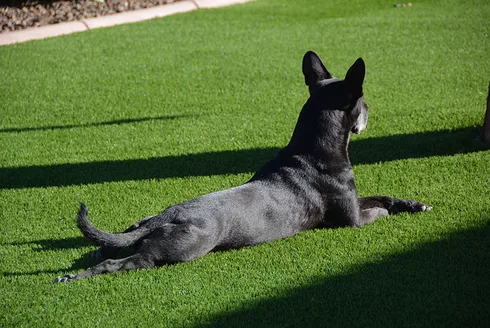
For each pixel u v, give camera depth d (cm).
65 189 606
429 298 388
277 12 1269
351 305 386
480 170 592
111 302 404
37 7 1273
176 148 692
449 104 762
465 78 851
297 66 941
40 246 495
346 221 493
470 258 434
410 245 459
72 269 456
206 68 951
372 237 476
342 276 421
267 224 463
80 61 1007
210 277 428
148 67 966
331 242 469
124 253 473
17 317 394
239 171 627
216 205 448
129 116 792
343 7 1283
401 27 1112
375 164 624
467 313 370
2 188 614
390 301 386
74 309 399
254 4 1341
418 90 819
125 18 1242
